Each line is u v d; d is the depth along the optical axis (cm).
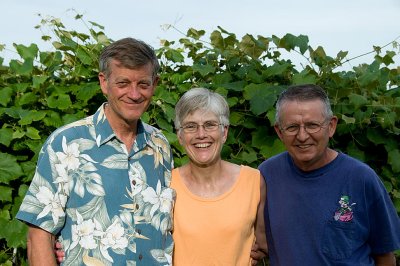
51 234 267
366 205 292
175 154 386
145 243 273
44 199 263
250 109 382
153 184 283
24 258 371
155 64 276
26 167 364
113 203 268
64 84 392
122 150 276
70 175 267
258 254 315
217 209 296
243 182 306
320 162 295
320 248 290
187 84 400
